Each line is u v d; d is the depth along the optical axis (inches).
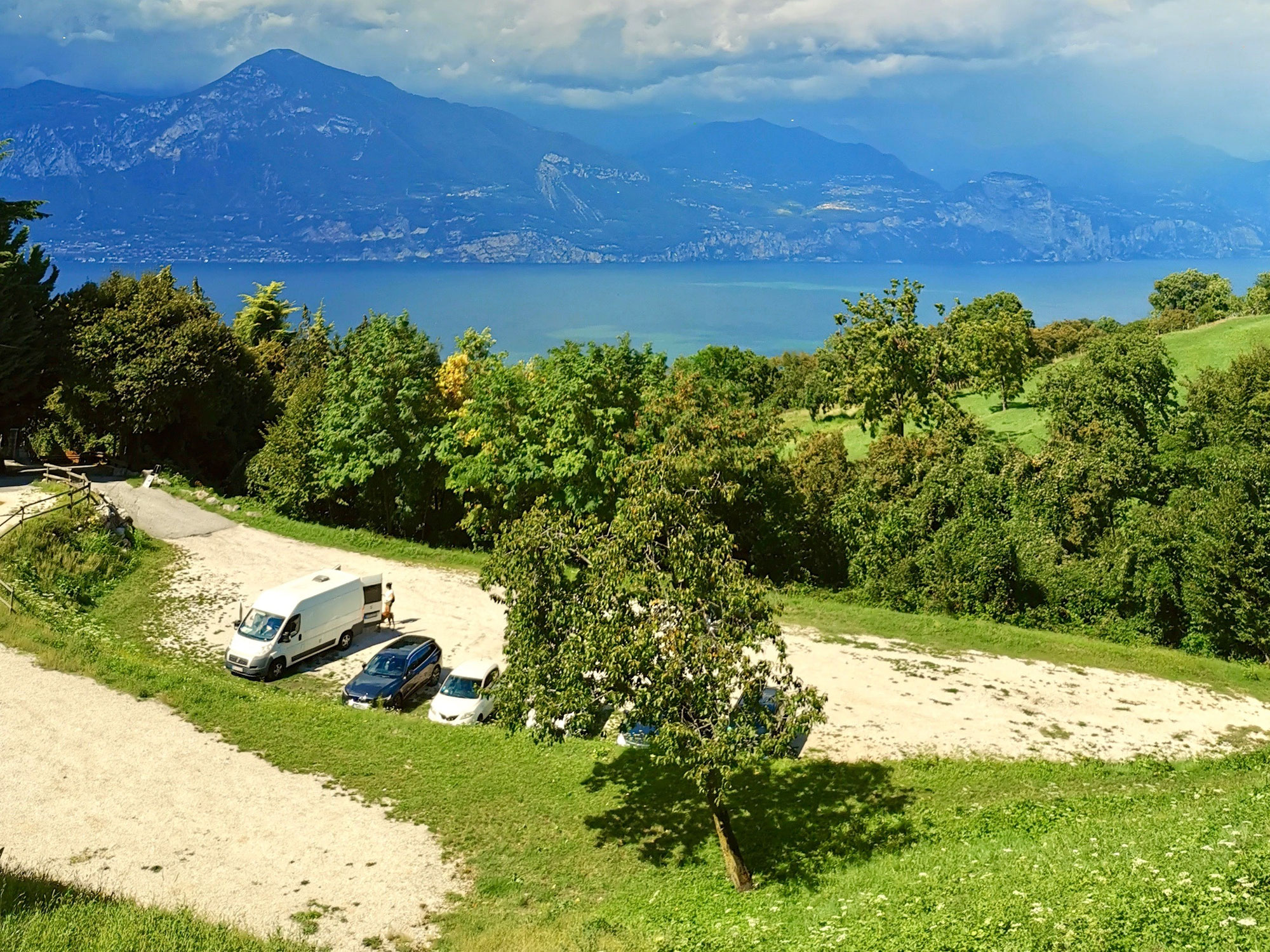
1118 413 2358.5
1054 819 842.8
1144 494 2146.9
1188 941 454.9
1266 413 2317.9
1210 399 2513.5
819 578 1991.9
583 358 1862.7
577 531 807.1
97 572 1549.0
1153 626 1616.6
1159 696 1285.7
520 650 783.7
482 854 839.7
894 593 1748.3
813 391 4158.5
